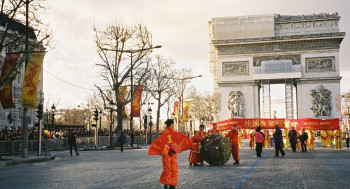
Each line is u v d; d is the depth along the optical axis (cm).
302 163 2070
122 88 5006
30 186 1280
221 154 1919
